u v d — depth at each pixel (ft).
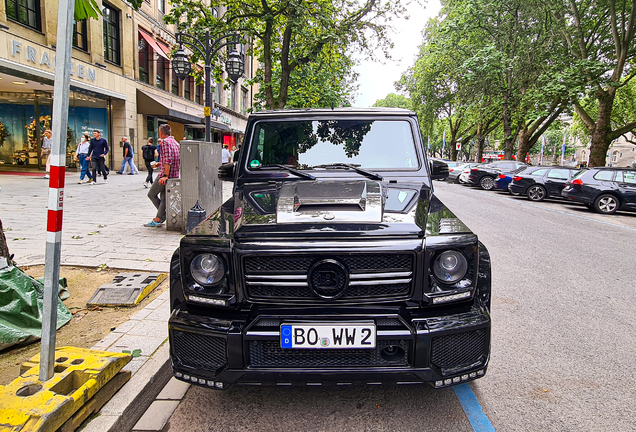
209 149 24.23
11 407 6.93
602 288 16.87
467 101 89.40
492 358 10.99
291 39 48.70
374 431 7.97
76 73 53.93
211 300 7.44
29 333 10.69
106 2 61.16
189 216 19.16
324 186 9.76
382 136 11.82
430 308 7.48
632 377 10.10
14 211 27.63
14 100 58.80
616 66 58.49
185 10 43.50
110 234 22.56
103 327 11.78
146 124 73.31
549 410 8.72
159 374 9.48
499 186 62.28
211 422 8.25
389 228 7.55
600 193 42.52
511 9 73.41
